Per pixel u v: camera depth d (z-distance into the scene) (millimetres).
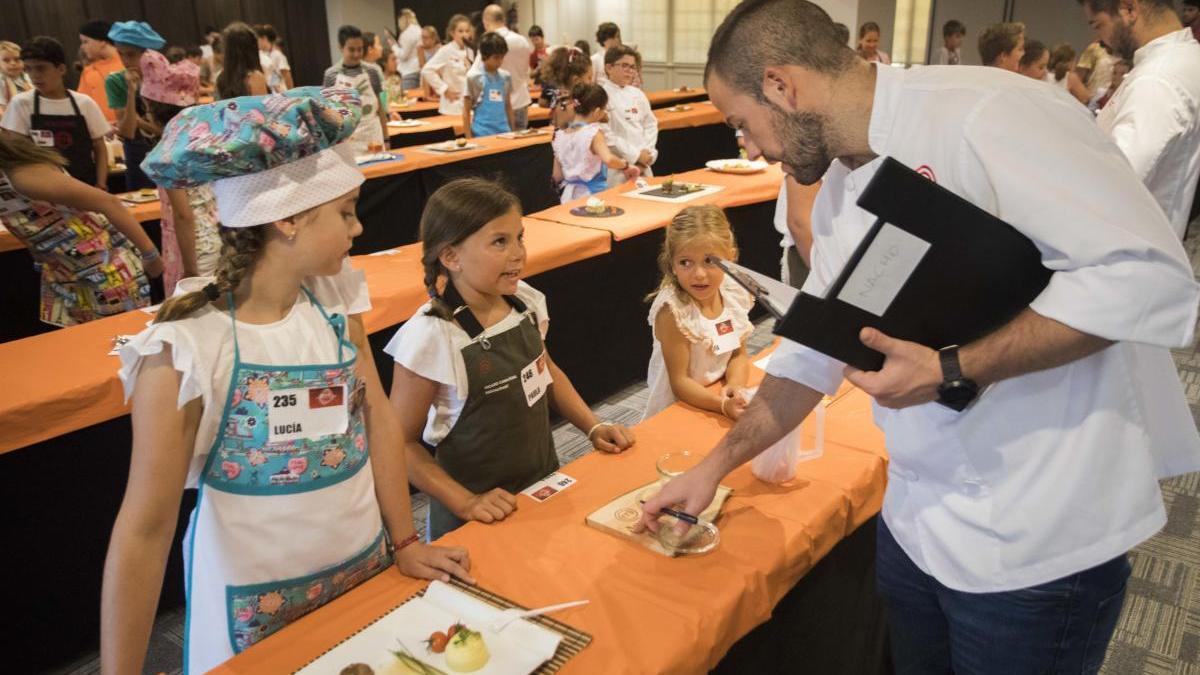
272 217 1021
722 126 7445
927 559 1118
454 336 1541
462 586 1146
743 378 1961
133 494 1001
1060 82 6590
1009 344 895
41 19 9711
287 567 1149
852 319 911
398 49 10227
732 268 1133
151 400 1002
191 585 1171
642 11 12125
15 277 3691
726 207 3814
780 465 1423
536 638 1008
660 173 6977
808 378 1223
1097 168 860
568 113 4965
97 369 1949
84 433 2004
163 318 1019
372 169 4797
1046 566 1009
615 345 3594
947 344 948
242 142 972
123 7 10320
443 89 7734
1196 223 6621
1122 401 978
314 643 1031
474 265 1513
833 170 1168
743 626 1151
